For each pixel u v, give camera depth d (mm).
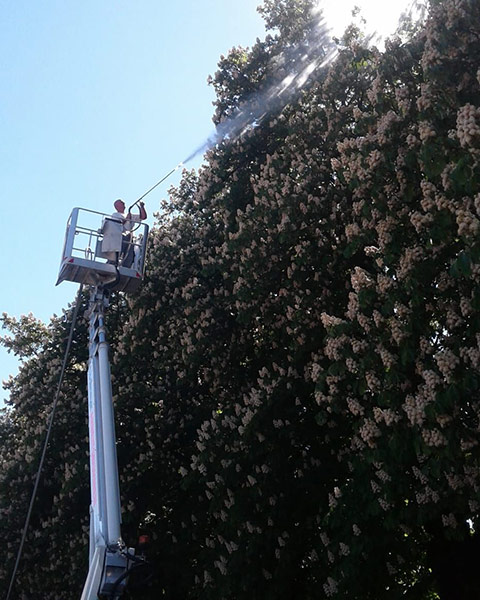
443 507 10008
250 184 15289
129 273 10844
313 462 12484
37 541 16016
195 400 16328
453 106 9453
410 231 10109
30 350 21141
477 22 9461
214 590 12383
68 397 17594
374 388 9789
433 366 9320
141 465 15633
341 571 10617
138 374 17219
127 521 14898
